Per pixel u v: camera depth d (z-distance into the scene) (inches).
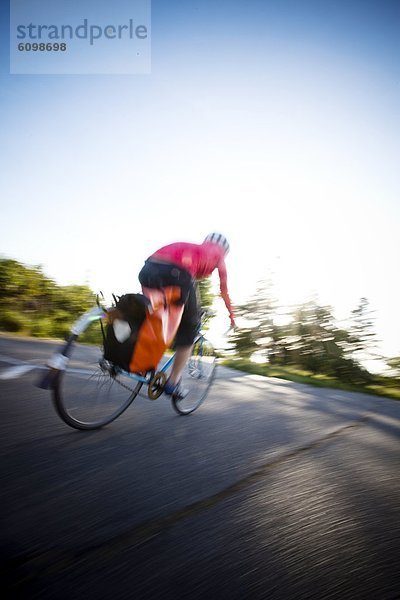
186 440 113.5
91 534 64.1
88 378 113.2
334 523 75.9
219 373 241.4
